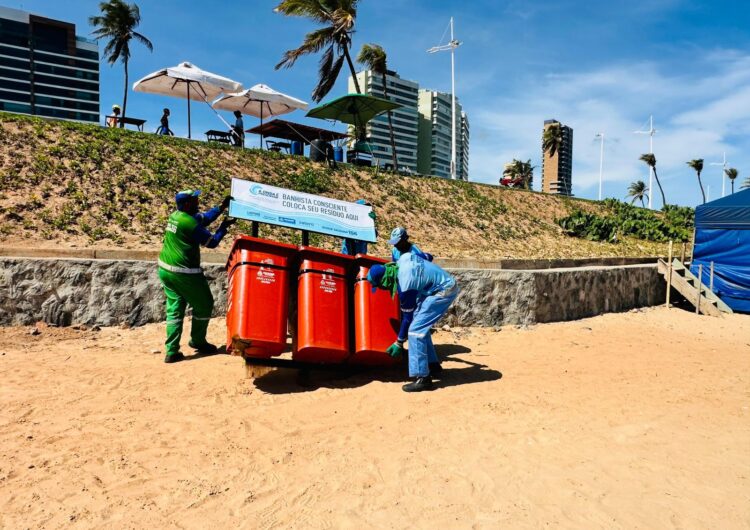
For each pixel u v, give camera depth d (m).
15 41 131.38
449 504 3.83
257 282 6.27
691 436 5.25
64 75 137.50
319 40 21.38
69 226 10.70
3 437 4.64
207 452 4.59
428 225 17.67
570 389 6.75
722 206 16.94
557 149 102.69
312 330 6.36
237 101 21.00
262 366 6.44
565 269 12.82
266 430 5.13
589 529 3.54
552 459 4.62
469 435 5.11
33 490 3.81
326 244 13.28
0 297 8.07
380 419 5.51
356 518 3.63
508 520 3.63
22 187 11.30
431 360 7.21
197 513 3.64
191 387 6.25
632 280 15.02
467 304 10.52
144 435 4.86
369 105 19.48
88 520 3.49
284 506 3.77
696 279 16.73
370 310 6.75
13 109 132.00
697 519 3.69
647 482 4.22
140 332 8.52
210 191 13.60
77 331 8.25
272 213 6.75
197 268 7.25
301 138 20.27
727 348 10.66
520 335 10.28
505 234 19.52
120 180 12.62
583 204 26.91
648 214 28.77
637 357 9.00
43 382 6.09
